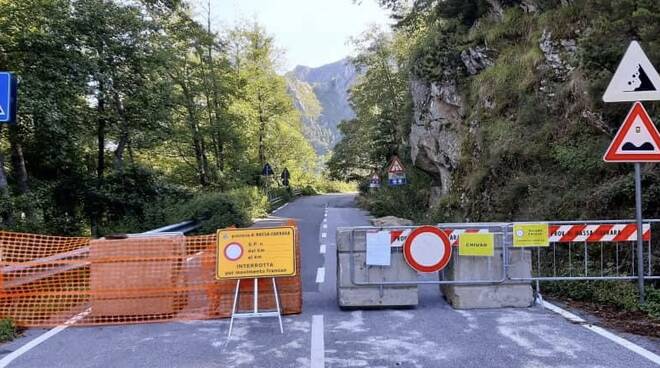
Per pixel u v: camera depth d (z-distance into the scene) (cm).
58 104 1591
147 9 2283
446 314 678
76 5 1678
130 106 2086
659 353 502
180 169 3306
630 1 915
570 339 553
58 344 580
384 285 715
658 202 797
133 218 1850
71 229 1678
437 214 1712
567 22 1243
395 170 2486
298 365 493
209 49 3144
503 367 474
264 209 3005
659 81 652
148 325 657
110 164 2409
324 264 1158
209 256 702
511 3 1666
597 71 1002
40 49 1554
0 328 611
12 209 1305
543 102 1247
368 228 720
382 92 4116
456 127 1836
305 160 6656
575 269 771
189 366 498
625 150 665
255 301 654
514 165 1266
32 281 711
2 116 655
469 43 1794
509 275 707
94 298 682
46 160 1889
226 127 3272
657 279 716
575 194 941
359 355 518
